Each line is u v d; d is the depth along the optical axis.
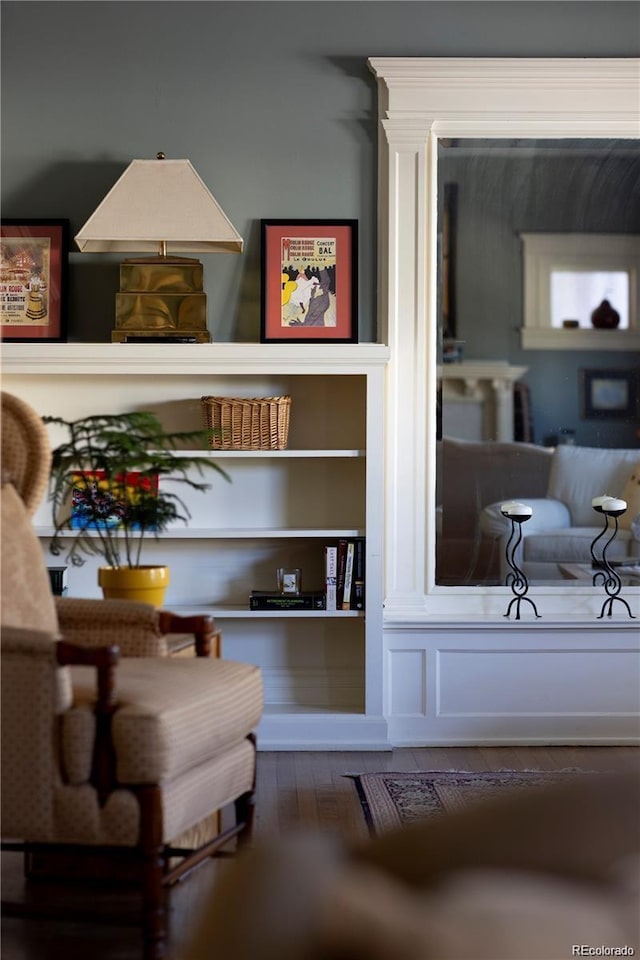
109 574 3.44
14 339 4.43
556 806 0.42
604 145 4.65
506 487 4.68
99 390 4.60
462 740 4.48
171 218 4.17
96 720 2.35
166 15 4.54
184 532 4.37
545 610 4.65
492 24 4.56
